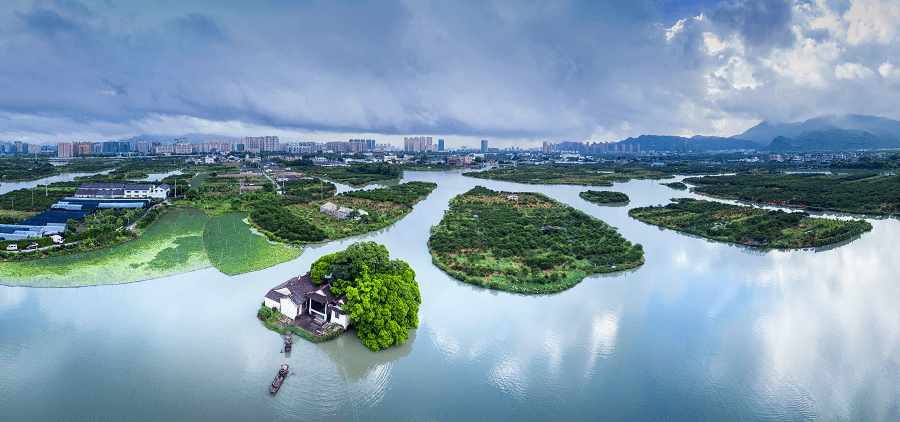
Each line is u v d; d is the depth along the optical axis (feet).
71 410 188.03
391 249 439.63
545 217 613.93
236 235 469.57
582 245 453.58
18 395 196.65
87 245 401.29
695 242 500.74
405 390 210.59
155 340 243.81
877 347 259.60
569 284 342.23
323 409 194.70
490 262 390.01
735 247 479.00
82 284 317.63
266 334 251.80
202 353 232.12
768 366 239.30
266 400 198.80
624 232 551.59
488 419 192.95
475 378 222.28
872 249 474.90
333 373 220.02
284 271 357.61
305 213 621.31
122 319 266.57
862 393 217.15
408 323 257.34
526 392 213.05
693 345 260.01
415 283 285.64
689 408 204.74
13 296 294.46
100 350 232.73
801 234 522.88
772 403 209.15
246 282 329.72
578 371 231.09
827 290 347.36
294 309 262.47
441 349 246.68
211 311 278.87
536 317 289.12
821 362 244.01
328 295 274.77
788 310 309.22
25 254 367.66
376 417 191.01
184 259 378.94
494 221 577.43
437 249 427.33
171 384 207.00
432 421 190.29
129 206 610.65
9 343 236.63
